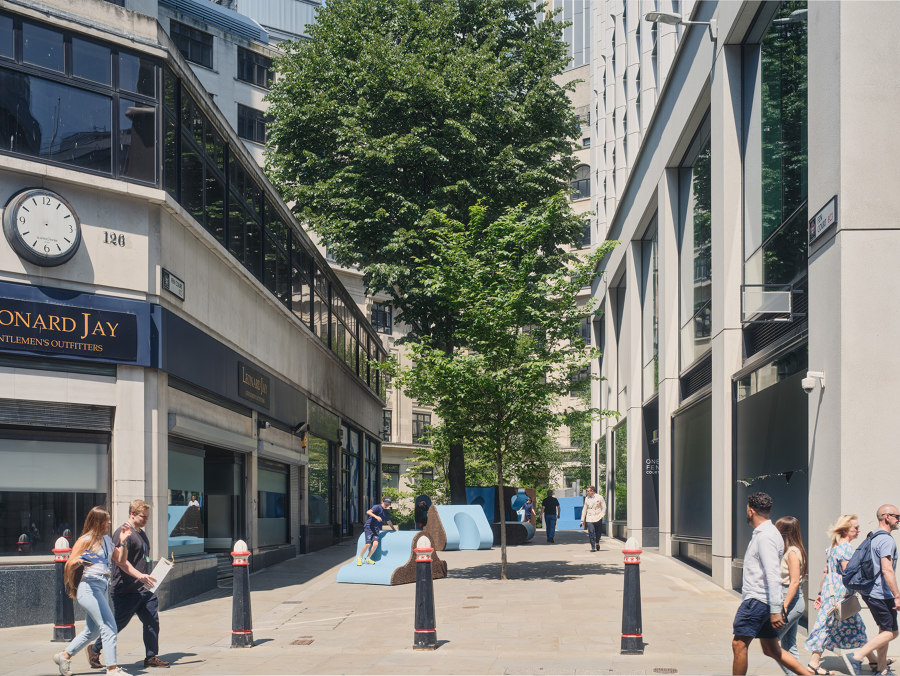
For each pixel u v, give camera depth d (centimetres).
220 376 1811
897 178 1071
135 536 974
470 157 2795
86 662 1009
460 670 923
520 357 1831
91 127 1438
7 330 1321
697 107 1889
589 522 2573
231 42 4950
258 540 2222
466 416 1872
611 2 3700
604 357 3884
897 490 1042
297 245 2612
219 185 1870
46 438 1381
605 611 1358
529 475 3142
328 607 1483
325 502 3020
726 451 1634
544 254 3028
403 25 3052
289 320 2430
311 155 2930
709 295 1900
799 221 1316
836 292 1084
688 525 2092
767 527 773
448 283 1870
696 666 934
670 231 2244
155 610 973
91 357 1401
